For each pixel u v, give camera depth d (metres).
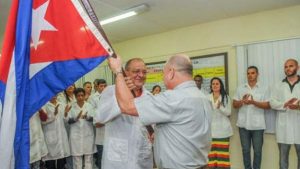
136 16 4.20
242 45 4.25
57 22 1.35
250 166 3.94
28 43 1.27
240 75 4.26
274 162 3.95
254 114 3.85
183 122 1.30
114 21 4.39
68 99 4.04
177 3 3.73
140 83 1.70
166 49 5.11
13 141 1.20
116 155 1.67
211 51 4.58
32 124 3.25
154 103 1.30
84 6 1.37
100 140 4.04
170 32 5.05
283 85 3.66
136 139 1.64
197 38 4.72
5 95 1.21
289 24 3.90
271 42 4.02
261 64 4.09
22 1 1.27
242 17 4.27
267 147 4.01
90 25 1.36
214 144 4.01
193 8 3.93
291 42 3.86
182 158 1.30
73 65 1.34
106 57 1.37
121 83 1.37
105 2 3.63
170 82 1.40
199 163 1.36
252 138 3.92
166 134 1.34
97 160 4.25
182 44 4.89
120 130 1.67
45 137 3.61
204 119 1.37
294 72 3.59
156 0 3.61
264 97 3.85
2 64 1.22
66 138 3.87
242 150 4.01
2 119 1.20
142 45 5.45
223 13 4.17
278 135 3.67
